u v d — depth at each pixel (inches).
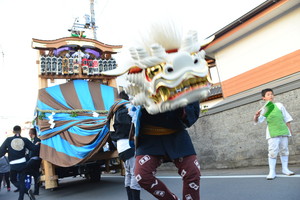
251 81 352.8
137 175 81.0
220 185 163.6
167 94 69.1
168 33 70.4
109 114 133.8
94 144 203.2
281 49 319.3
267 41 334.3
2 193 337.1
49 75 258.7
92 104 253.8
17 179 225.3
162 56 69.2
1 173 360.2
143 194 175.8
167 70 67.0
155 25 71.1
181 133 85.1
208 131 261.3
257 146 220.4
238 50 370.6
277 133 159.9
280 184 142.2
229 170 228.5
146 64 69.9
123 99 132.1
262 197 122.1
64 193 233.5
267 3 298.7
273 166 159.8
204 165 265.3
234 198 127.8
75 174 264.5
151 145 82.8
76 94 254.4
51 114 233.6
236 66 374.0
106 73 80.0
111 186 235.3
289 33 310.7
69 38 270.1
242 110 233.1
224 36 364.8
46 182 224.8
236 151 235.9
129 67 77.3
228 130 243.1
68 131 223.0
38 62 263.4
